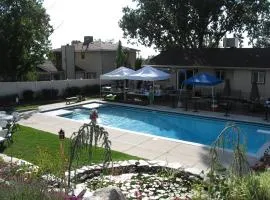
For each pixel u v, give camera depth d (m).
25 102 29.55
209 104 27.31
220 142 7.27
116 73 29.94
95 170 10.36
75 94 34.00
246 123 21.94
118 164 11.28
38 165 8.66
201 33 39.97
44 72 42.91
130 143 16.20
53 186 6.52
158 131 21.97
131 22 40.28
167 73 31.06
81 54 47.00
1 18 30.77
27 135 17.27
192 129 22.38
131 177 10.14
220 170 7.86
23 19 31.91
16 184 5.60
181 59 33.12
